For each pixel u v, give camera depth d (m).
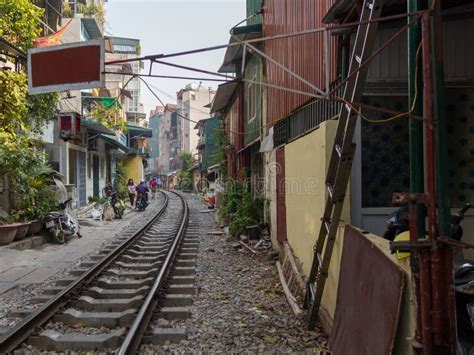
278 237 9.65
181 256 10.34
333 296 5.11
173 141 81.06
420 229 3.14
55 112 16.09
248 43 4.34
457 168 5.72
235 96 19.00
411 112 3.17
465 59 5.47
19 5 11.12
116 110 25.59
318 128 5.93
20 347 4.84
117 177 35.09
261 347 4.83
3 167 11.13
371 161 5.65
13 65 13.34
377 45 5.43
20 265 9.30
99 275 8.25
